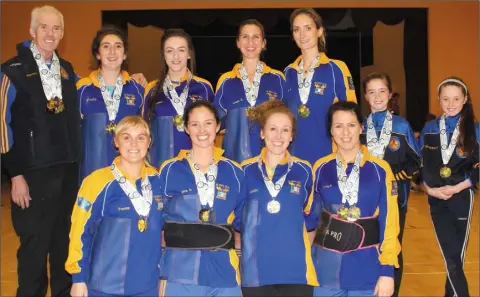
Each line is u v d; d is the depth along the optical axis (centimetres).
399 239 405
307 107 413
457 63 1216
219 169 325
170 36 400
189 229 313
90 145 393
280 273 313
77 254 308
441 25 1205
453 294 401
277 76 421
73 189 394
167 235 317
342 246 317
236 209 328
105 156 391
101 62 400
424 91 1226
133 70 1223
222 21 1177
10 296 449
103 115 392
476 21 1205
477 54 1213
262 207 320
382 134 400
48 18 373
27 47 379
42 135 374
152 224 315
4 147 366
